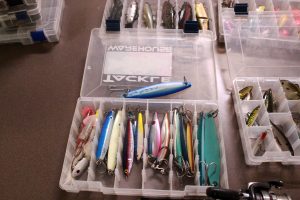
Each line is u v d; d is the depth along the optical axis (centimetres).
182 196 73
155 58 99
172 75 96
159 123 84
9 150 83
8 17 100
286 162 77
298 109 85
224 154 76
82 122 86
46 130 87
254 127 79
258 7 111
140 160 79
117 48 102
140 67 98
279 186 64
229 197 60
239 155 80
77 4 118
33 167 80
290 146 78
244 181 76
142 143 80
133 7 110
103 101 88
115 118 85
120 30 103
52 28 105
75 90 95
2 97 94
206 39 103
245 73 94
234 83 89
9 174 79
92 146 79
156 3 115
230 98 91
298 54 99
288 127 81
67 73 99
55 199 74
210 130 82
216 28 109
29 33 103
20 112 91
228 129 85
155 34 103
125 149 79
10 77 99
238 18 105
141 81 95
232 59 97
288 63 96
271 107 85
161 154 78
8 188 77
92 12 116
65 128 87
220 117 85
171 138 80
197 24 101
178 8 112
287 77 91
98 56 100
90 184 73
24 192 76
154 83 95
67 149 79
